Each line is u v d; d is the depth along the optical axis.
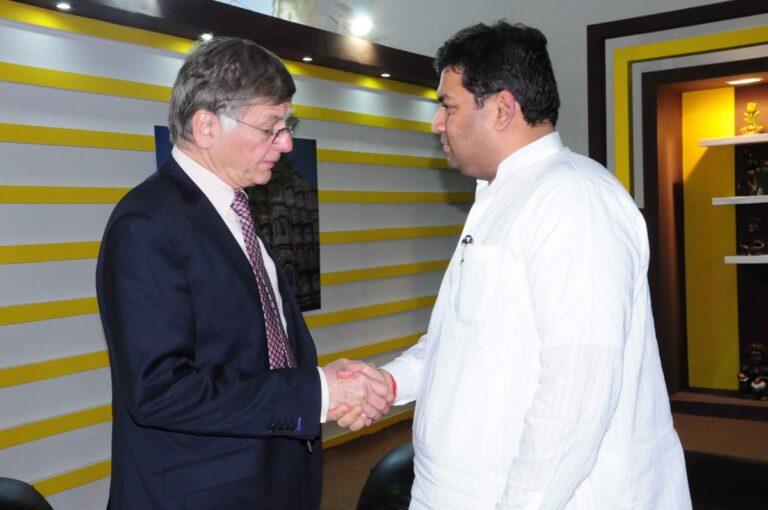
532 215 1.38
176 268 1.46
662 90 5.46
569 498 1.28
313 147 4.29
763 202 5.29
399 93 4.91
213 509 1.49
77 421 3.20
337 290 4.56
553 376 1.27
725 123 5.64
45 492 3.08
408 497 2.43
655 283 5.43
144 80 3.46
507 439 1.38
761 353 5.50
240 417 1.44
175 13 3.29
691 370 5.90
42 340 3.10
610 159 5.04
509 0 5.85
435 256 5.33
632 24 4.46
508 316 1.40
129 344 1.41
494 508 1.38
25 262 3.04
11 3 2.95
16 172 3.02
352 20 4.55
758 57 4.96
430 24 5.26
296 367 1.71
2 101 2.96
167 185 1.56
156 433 1.49
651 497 1.41
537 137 1.52
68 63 3.16
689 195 5.80
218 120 1.55
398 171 4.96
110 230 1.49
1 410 2.96
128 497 1.51
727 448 4.46
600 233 1.31
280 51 3.91
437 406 1.48
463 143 1.55
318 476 1.77
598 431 1.25
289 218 4.15
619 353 1.27
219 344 1.53
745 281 5.67
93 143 3.25
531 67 1.48
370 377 1.61
